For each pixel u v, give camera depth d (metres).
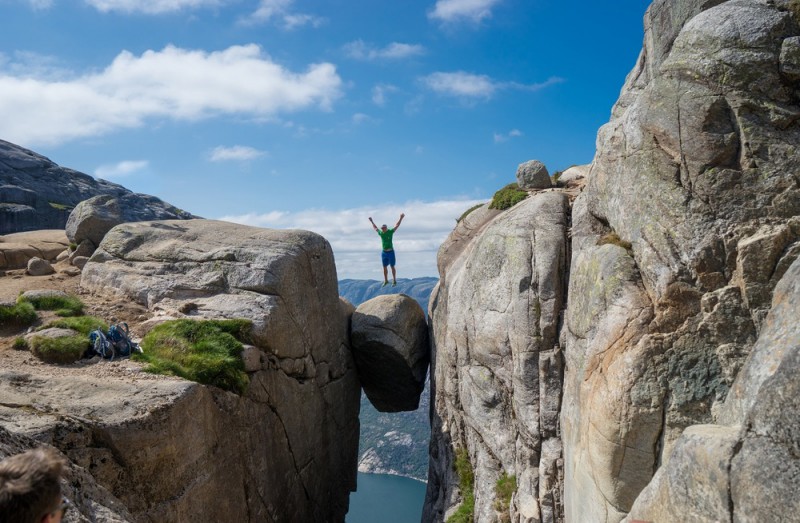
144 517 12.27
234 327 18.61
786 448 5.87
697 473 6.89
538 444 15.91
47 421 11.39
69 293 21.34
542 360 16.11
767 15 11.29
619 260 12.05
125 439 12.12
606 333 11.48
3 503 3.27
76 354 15.62
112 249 23.11
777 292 7.95
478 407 18.80
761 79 11.02
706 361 10.27
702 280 10.66
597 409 10.98
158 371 15.39
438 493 22.78
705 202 10.96
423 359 28.41
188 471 13.80
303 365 21.59
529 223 18.12
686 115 11.36
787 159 10.62
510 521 16.47
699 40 11.70
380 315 27.16
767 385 6.20
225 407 16.05
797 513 5.62
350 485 26.84
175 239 23.31
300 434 21.03
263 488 17.83
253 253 21.52
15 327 17.61
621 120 14.04
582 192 17.22
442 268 24.94
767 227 10.42
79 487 8.92
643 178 12.00
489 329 18.31
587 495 11.46
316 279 23.47
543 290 16.62
